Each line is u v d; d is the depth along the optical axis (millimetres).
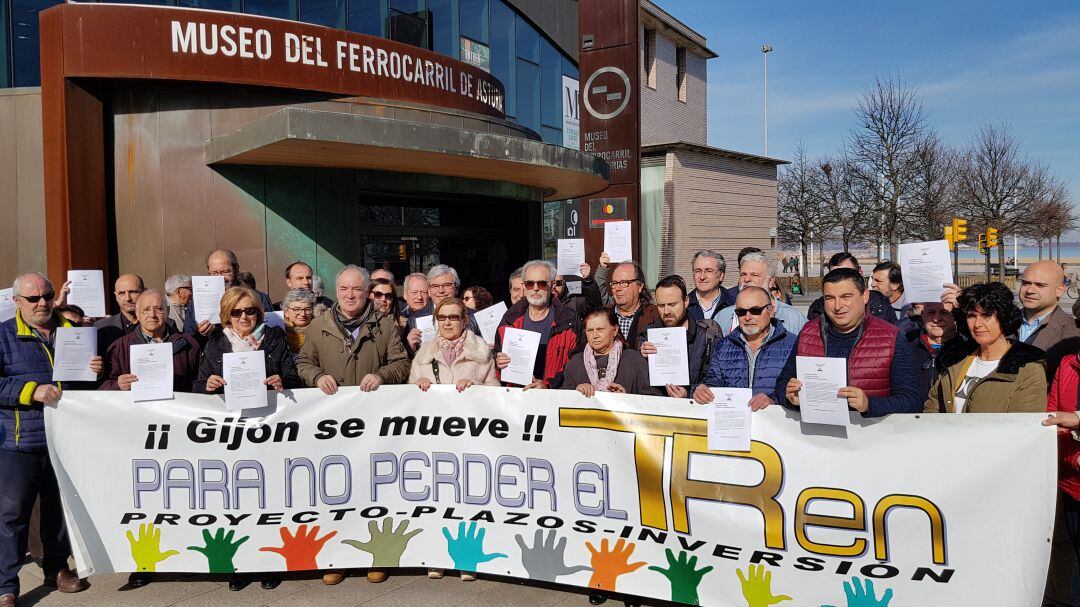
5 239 9195
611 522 4410
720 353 4594
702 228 24578
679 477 4242
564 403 4508
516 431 4602
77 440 4680
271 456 4715
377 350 5273
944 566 3695
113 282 9312
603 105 11102
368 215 11000
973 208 34750
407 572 5004
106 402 4691
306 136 7648
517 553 4613
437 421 4719
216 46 9117
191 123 9328
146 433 4707
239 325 4730
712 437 4121
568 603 4492
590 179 11023
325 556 4754
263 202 9609
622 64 10938
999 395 3791
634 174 10969
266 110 9586
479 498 4672
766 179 28266
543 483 4555
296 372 5031
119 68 8766
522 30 18531
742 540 4102
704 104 29797
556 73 20141
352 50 10047
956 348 4238
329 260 10078
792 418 3990
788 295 7207
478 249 12914
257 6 11016
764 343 4441
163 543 4723
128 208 9297
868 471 3830
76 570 5016
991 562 3613
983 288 3887
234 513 4727
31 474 4609
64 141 8617
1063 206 43219
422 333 5750
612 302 7020
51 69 8703
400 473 4758
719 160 25484
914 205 30375
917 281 5098
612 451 4402
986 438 3623
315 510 4738
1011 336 3957
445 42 15281
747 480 4082
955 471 3670
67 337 4574
